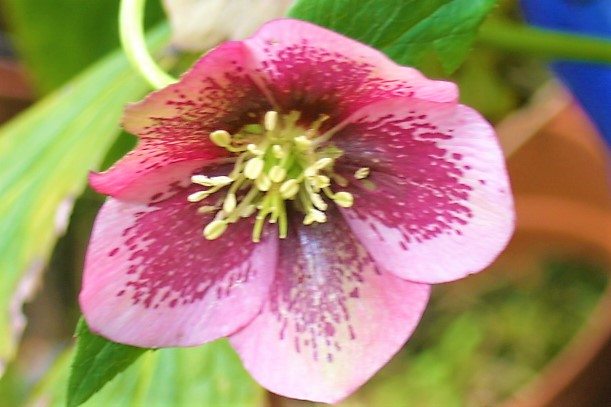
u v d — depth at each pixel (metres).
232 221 0.24
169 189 0.23
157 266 0.23
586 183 0.43
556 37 0.30
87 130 0.31
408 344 0.45
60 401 0.30
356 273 0.24
